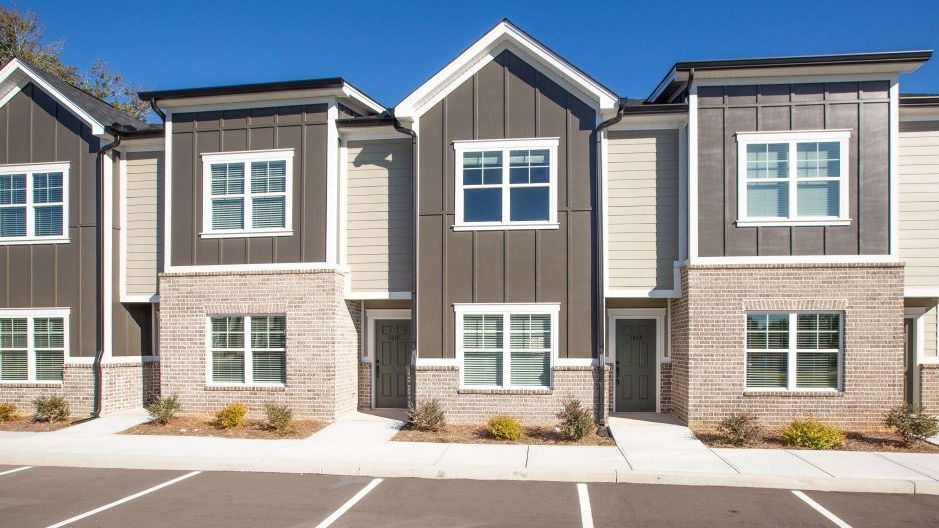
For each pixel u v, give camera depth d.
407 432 12.06
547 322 12.95
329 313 13.28
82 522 7.48
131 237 14.99
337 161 13.88
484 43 13.01
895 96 12.21
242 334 13.69
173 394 13.66
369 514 7.71
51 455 10.49
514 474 9.35
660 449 10.61
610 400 14.07
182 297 13.78
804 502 8.20
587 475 9.22
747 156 12.46
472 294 13.06
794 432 10.86
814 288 12.09
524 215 13.09
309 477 9.50
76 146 14.77
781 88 12.41
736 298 12.23
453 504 8.11
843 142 12.22
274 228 13.63
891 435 11.47
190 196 13.92
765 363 12.26
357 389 14.63
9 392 14.65
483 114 13.20
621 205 13.25
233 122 13.86
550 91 13.06
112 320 14.60
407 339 14.89
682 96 13.84
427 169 13.30
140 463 10.23
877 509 7.93
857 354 11.97
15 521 7.53
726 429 11.38
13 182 14.98
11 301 14.80
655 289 13.05
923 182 13.20
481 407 12.84
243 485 9.06
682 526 7.30
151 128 15.70
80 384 14.34
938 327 13.78
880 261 11.98
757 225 12.30
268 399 13.38
